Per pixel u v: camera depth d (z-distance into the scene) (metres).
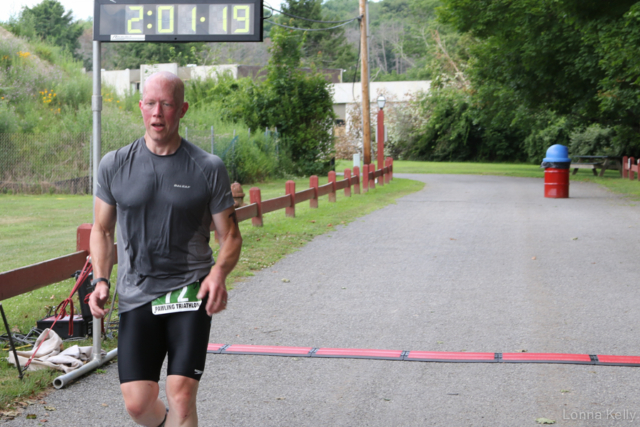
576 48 25.23
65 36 67.62
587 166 32.41
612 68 18.56
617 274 8.70
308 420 4.09
